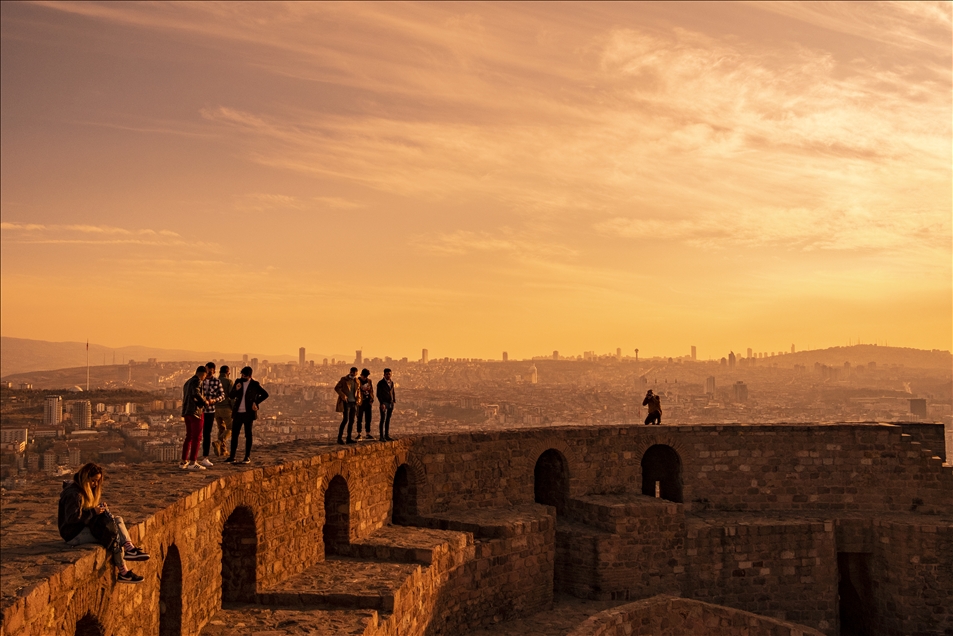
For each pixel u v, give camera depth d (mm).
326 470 22703
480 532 27406
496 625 26406
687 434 35375
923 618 31719
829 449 35656
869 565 33469
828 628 32156
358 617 17656
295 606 18578
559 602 29438
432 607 22859
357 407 27484
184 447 18844
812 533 32469
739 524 32156
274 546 19688
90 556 10781
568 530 30703
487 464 31156
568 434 33500
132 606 12336
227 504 17344
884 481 35531
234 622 16891
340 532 23906
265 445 25484
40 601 9258
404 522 28891
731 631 25078
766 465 35500
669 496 36594
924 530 31922
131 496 14750
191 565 15297
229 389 22266
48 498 14891
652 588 30469
